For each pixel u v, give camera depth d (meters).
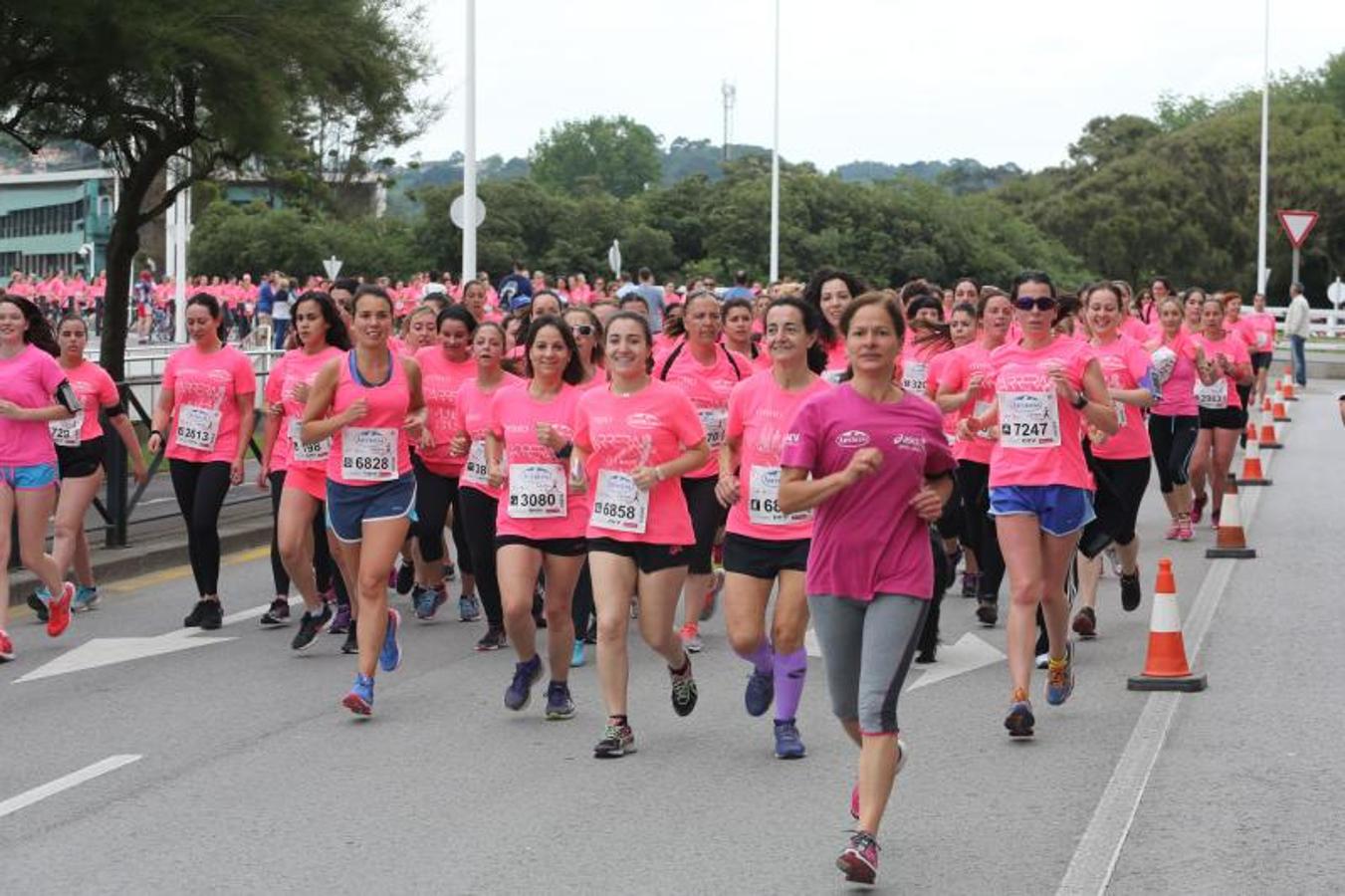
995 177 140.38
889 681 6.55
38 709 9.88
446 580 14.20
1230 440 17.05
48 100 20.69
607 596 8.59
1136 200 75.31
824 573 6.68
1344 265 74.31
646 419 8.52
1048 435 9.05
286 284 41.31
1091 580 11.59
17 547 14.05
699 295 11.01
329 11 21.23
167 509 16.64
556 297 13.95
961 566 14.41
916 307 13.49
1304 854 6.85
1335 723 9.08
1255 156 75.50
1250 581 13.84
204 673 10.84
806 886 6.52
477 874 6.70
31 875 6.78
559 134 139.88
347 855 6.98
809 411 6.65
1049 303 9.08
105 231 91.69
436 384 12.26
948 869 6.71
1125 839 7.08
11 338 11.38
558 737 9.03
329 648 11.65
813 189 69.62
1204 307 16.72
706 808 7.62
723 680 10.42
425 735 9.11
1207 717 9.27
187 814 7.63
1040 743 8.76
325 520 11.95
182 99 22.06
